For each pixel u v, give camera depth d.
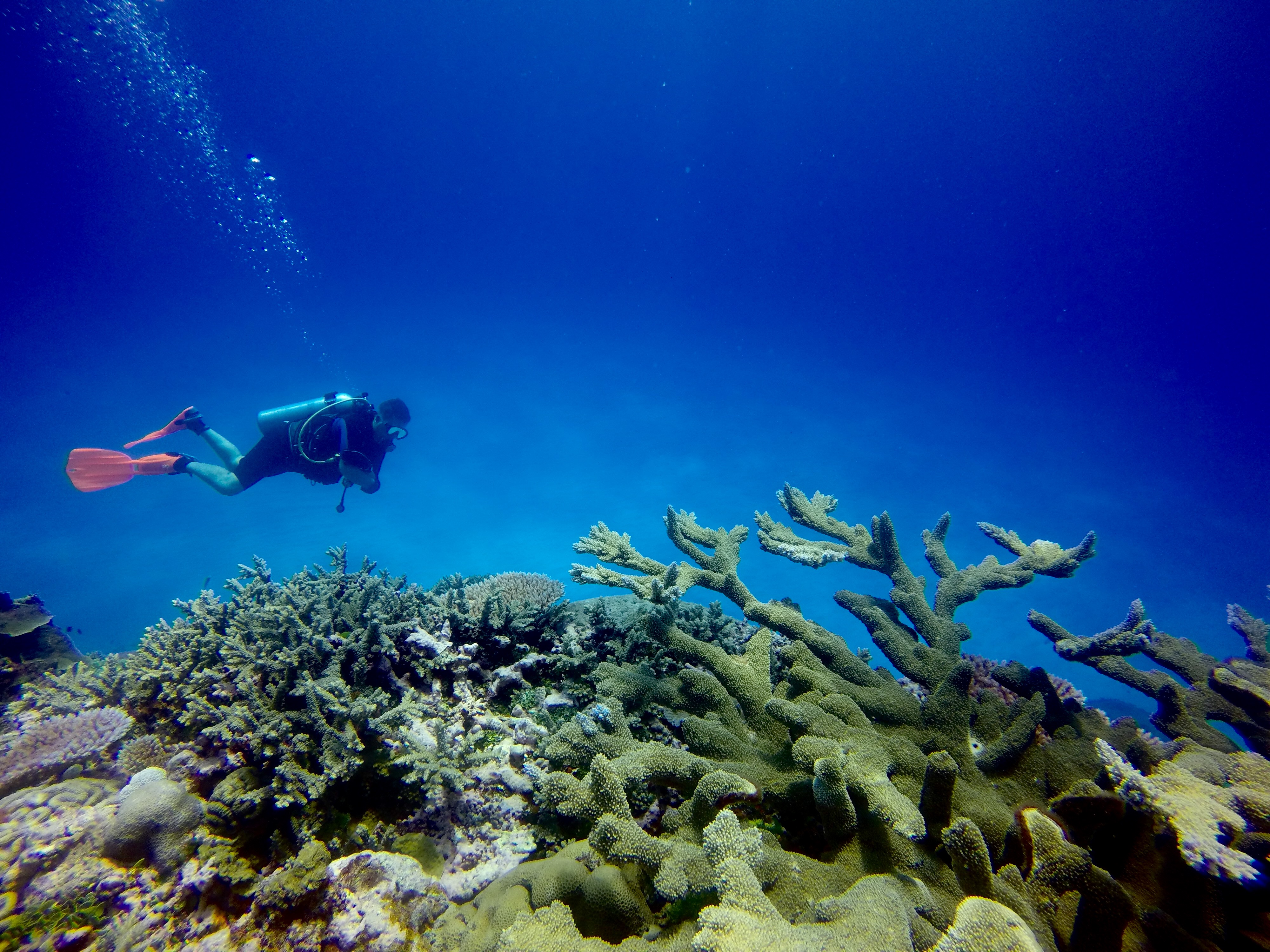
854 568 15.37
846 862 2.10
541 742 2.80
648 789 2.58
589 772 2.39
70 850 2.25
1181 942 1.79
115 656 4.16
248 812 2.30
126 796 2.30
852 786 2.10
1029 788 2.64
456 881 2.31
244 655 2.81
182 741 2.89
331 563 4.07
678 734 2.95
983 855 1.82
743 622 4.30
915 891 1.92
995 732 3.03
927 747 2.62
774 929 1.47
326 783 2.32
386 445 7.69
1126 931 1.92
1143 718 8.45
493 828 2.49
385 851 2.39
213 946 1.91
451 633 3.45
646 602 4.09
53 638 4.82
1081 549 3.76
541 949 1.63
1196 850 1.73
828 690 2.81
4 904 2.10
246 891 2.17
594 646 3.70
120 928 2.06
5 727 3.42
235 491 7.97
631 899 1.83
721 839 1.79
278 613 3.07
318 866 1.98
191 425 8.32
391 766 2.55
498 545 15.08
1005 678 3.35
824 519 4.34
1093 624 14.45
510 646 3.49
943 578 3.97
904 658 3.38
